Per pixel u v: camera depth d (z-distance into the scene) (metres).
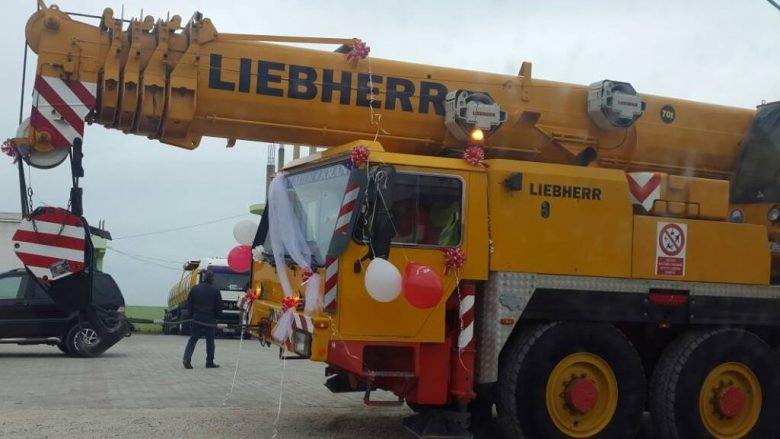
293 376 12.75
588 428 7.36
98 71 7.28
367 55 7.82
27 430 7.64
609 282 7.38
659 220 7.62
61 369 13.41
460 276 6.95
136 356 16.20
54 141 7.22
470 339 6.95
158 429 7.85
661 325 7.74
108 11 7.34
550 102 8.38
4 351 17.06
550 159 8.38
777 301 8.03
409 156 6.92
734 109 9.16
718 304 7.80
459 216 7.02
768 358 7.96
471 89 8.16
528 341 7.16
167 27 7.36
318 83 7.70
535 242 7.18
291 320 7.04
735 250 7.90
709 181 7.89
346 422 8.63
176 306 28.28
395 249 6.79
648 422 9.41
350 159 6.82
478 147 7.26
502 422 7.25
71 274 7.89
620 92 8.27
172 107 7.25
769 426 7.94
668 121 8.83
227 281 25.30
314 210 7.29
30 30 7.20
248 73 7.50
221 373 13.12
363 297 6.64
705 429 7.71
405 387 6.97
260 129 7.67
